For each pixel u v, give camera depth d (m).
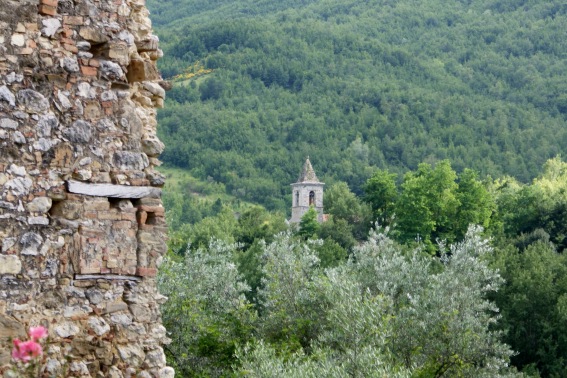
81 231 11.82
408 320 31.03
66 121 11.82
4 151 11.28
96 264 11.92
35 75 11.61
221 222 132.25
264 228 131.12
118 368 12.05
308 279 34.41
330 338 26.89
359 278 34.50
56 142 11.71
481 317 33.84
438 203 129.62
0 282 11.12
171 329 29.69
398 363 26.75
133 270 12.27
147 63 13.26
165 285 32.56
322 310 31.11
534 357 62.75
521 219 127.62
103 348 11.91
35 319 11.35
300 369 22.53
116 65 12.34
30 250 11.38
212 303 34.03
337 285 29.39
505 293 66.06
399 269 35.03
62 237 11.67
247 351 25.98
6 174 11.27
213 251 37.34
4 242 11.20
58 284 11.61
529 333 63.81
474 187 133.75
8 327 11.10
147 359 12.30
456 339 30.75
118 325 12.09
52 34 11.78
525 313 63.47
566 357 61.09
